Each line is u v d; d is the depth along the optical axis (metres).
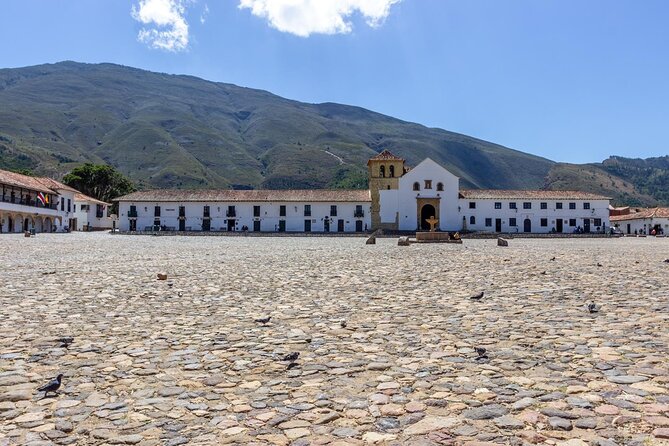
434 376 5.29
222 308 9.56
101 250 28.56
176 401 4.67
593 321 7.96
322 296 11.05
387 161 82.25
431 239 46.31
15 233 63.31
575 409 4.30
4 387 5.05
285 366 5.71
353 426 4.07
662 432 3.80
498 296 10.80
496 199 83.12
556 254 26.03
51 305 9.80
